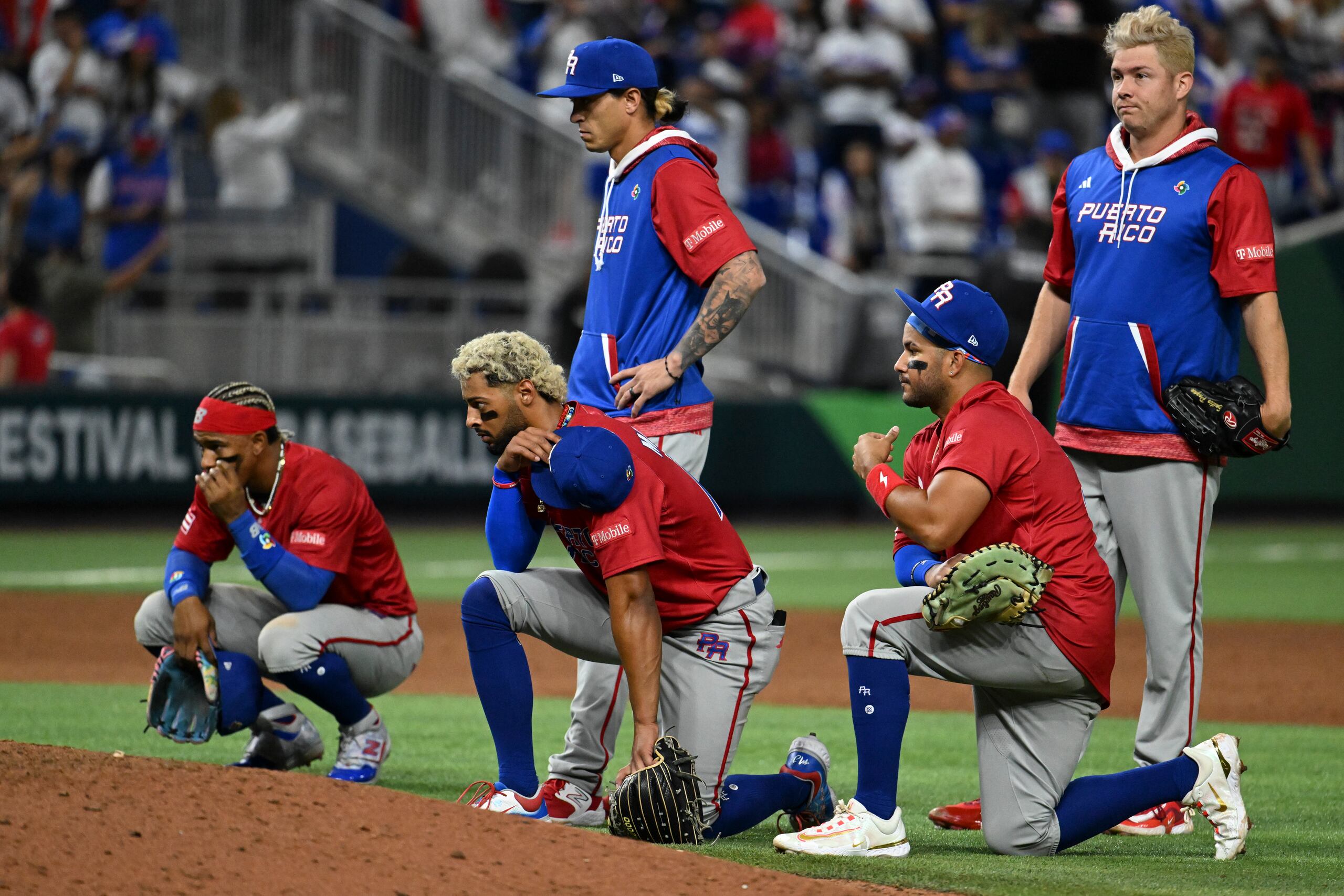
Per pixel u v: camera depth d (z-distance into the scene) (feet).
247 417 55.47
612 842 42.93
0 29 199.31
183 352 180.24
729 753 50.37
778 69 221.25
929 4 233.14
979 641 48.03
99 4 210.18
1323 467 195.62
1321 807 59.67
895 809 49.11
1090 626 48.29
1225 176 56.59
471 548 166.81
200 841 39.70
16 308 172.24
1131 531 57.98
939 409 50.72
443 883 38.55
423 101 197.77
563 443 47.47
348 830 41.32
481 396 49.29
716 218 56.85
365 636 57.82
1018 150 222.48
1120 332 57.77
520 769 51.72
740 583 50.31
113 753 46.44
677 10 225.56
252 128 192.03
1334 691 92.68
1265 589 142.31
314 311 182.39
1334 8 241.55
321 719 76.33
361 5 213.66
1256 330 56.44
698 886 40.29
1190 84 57.57
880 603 48.78
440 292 183.93
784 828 54.75
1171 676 57.47
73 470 173.37
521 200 194.80
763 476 192.13
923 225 204.03
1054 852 50.01
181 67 204.44
